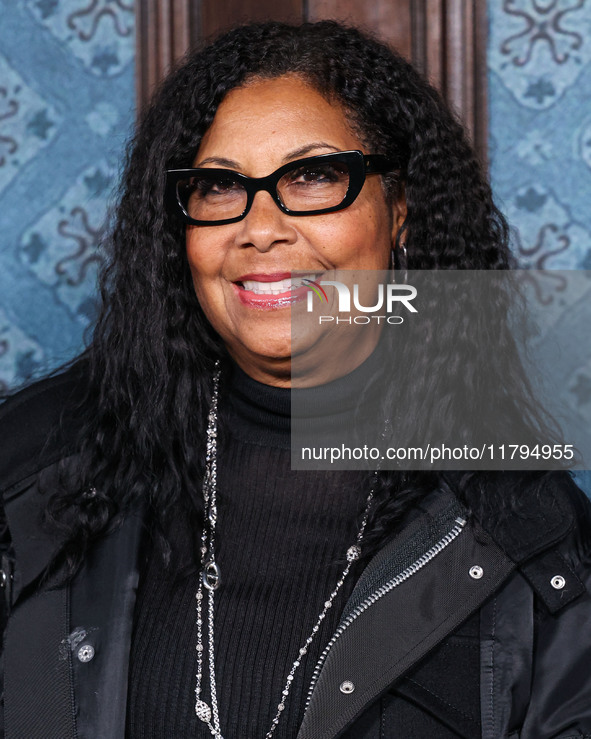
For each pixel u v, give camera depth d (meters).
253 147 1.01
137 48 1.78
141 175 1.20
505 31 1.75
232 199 1.04
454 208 1.16
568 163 1.74
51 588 1.12
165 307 1.18
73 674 1.07
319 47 1.07
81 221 1.83
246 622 1.07
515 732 1.06
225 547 1.12
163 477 1.16
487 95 1.75
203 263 1.06
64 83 1.83
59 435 1.21
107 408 1.19
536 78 1.74
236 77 1.05
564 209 1.74
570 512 1.11
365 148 1.06
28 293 1.84
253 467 1.15
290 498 1.13
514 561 1.06
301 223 1.01
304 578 1.09
